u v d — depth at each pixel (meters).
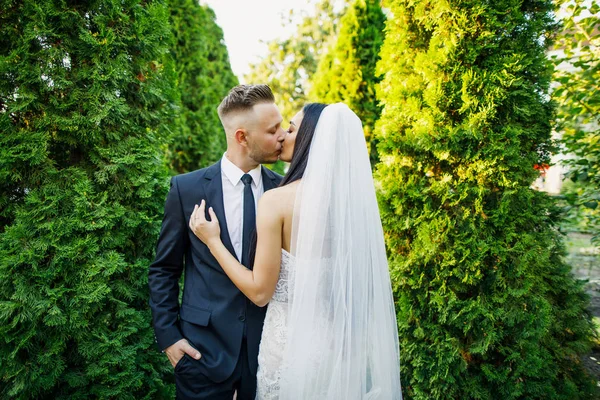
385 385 1.42
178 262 1.69
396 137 2.17
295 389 1.30
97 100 1.77
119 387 1.79
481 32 1.96
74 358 1.80
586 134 2.73
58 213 1.73
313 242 1.32
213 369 1.51
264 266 1.35
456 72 2.00
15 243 1.62
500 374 1.92
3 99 1.70
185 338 1.57
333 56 5.18
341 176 1.37
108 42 1.81
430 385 1.99
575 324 2.18
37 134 1.67
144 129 2.09
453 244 2.00
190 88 5.52
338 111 1.43
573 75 2.72
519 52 1.94
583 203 2.53
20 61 1.66
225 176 1.69
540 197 2.05
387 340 1.45
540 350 2.03
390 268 2.13
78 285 1.72
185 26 5.37
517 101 1.94
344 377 1.31
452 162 2.04
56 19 1.72
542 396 1.97
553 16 2.03
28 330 1.64
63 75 1.71
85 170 1.86
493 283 1.94
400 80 2.26
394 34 2.27
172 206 1.65
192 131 5.53
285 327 1.41
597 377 2.37
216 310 1.55
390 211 2.21
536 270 2.08
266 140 1.60
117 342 1.79
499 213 1.93
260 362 1.47
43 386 1.65
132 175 1.93
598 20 2.59
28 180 1.73
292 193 1.37
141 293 1.97
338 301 1.34
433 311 2.04
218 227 1.55
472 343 1.98
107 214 1.80
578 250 3.93
